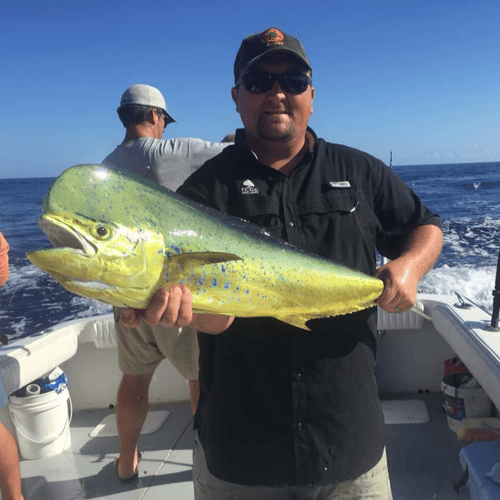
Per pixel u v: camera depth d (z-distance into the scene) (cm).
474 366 275
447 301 360
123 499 284
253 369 162
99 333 374
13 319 829
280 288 144
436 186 4988
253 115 165
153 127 329
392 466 299
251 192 165
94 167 123
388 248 179
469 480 228
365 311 169
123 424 294
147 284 125
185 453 327
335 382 161
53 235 118
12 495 250
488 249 1326
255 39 163
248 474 164
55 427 328
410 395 386
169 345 286
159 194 130
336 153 172
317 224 164
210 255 127
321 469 161
